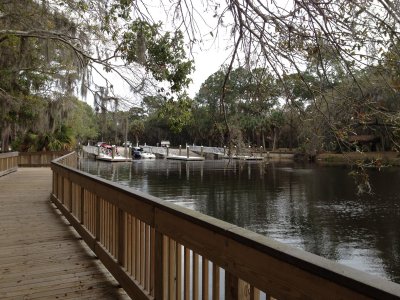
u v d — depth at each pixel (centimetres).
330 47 271
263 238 157
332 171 3052
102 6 878
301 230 1238
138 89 734
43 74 1427
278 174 2923
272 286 144
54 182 816
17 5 959
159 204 244
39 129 1655
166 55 565
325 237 1149
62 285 339
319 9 260
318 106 304
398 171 2786
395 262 931
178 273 231
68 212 606
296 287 132
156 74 598
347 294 111
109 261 357
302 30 277
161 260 246
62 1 959
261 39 295
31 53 1202
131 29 522
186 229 212
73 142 2556
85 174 479
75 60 1058
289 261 134
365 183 305
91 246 434
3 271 376
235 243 167
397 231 1201
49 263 401
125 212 321
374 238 1137
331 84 299
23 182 1237
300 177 2708
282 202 1736
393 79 255
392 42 244
